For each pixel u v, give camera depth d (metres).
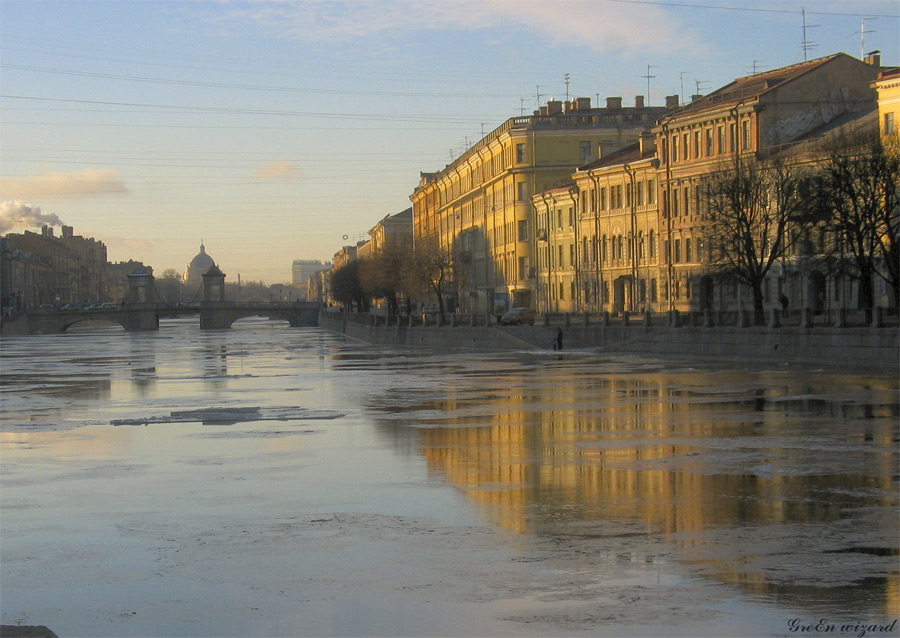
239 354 89.00
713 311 63.62
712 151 84.94
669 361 60.69
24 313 181.75
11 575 14.23
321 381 50.94
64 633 11.83
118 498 19.39
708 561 13.98
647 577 13.27
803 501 17.77
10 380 55.59
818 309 55.19
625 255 97.44
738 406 33.47
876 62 86.38
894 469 20.80
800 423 28.55
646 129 100.00
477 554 14.67
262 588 13.34
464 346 90.94
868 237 54.66
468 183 141.62
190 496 19.45
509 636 11.27
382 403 37.69
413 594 12.89
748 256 61.66
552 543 15.18
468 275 139.50
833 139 63.56
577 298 104.75
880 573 13.27
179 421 32.28
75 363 75.19
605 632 11.28
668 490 19.03
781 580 13.02
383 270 130.88
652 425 29.00
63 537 16.34
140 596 13.16
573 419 31.00
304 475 21.55
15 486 20.84
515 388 43.53
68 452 25.50
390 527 16.50
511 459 23.22
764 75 90.56
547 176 116.69
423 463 22.88
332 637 11.44
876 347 50.00
